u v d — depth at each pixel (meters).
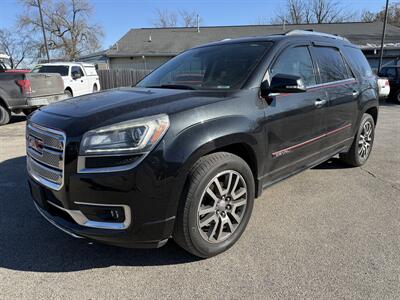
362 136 4.98
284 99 3.21
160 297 2.33
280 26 30.11
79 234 2.42
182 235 2.54
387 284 2.41
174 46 27.39
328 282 2.44
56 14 41.91
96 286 2.45
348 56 4.56
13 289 2.41
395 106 13.81
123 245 2.43
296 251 2.85
